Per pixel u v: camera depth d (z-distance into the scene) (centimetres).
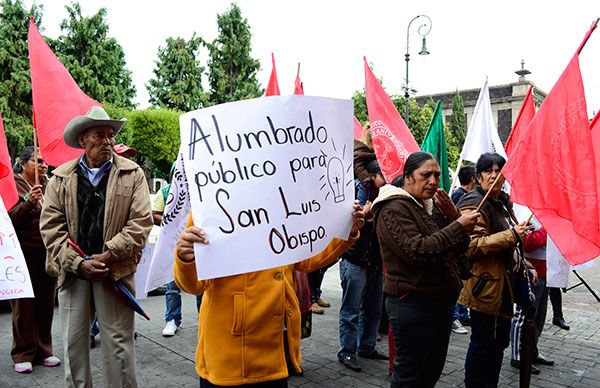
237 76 3475
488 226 340
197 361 231
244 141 207
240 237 204
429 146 558
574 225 296
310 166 220
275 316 221
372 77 526
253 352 217
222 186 204
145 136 2470
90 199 322
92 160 331
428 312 280
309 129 221
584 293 862
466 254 322
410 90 1703
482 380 338
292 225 212
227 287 220
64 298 318
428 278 277
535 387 414
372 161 451
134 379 321
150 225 331
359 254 427
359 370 432
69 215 319
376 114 514
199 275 197
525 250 425
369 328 464
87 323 319
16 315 414
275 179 210
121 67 2622
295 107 217
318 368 438
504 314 330
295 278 377
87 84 2355
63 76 446
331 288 830
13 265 306
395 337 288
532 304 347
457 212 301
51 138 435
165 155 2533
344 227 232
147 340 507
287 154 213
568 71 308
